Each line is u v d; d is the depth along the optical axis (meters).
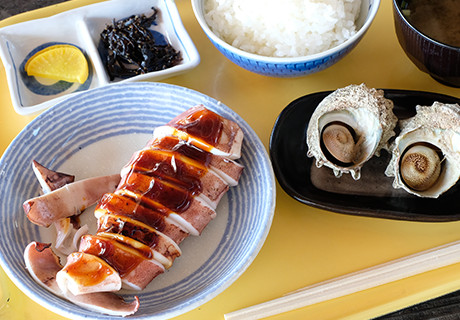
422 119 0.55
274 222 0.58
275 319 0.54
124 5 0.69
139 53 0.67
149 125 0.62
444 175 0.55
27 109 0.62
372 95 0.56
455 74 0.58
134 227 0.52
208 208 0.55
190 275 0.55
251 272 0.56
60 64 0.67
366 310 0.54
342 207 0.55
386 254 0.56
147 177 0.54
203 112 0.56
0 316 0.54
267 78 0.65
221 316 0.54
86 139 0.61
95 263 0.51
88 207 0.58
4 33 0.67
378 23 0.68
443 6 0.61
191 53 0.65
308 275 0.55
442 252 0.55
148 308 0.53
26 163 0.58
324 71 0.65
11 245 0.54
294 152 0.59
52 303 0.51
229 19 0.63
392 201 0.57
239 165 0.57
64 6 0.71
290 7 0.61
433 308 0.63
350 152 0.56
